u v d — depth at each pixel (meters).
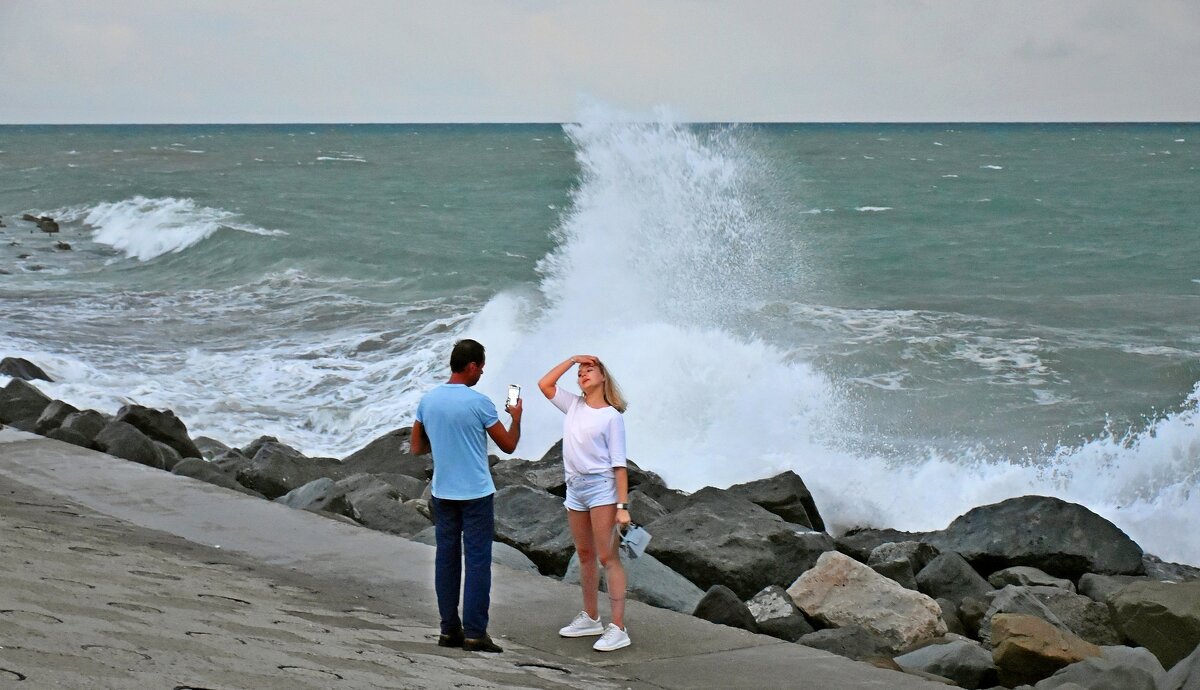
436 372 19.78
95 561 6.88
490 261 35.38
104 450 12.25
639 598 8.00
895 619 7.94
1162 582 7.85
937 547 10.50
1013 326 23.94
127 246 39.88
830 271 29.64
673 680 6.11
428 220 50.03
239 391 19.02
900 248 38.41
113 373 19.50
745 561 9.04
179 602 6.09
